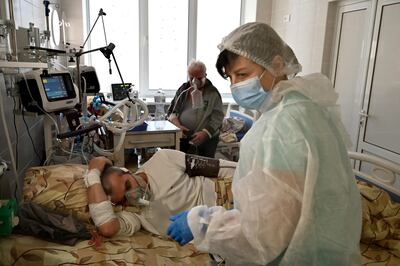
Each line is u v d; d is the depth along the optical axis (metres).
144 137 2.38
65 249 1.31
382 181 1.79
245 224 0.75
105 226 1.42
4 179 1.61
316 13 3.41
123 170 1.69
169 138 2.44
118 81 4.21
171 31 4.30
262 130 0.85
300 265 0.77
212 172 1.87
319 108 0.86
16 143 1.89
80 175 1.61
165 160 1.82
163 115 3.49
